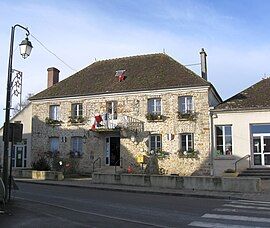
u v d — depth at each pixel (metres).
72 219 10.70
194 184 18.61
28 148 33.41
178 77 28.47
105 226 9.74
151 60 31.86
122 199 15.33
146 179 20.20
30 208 12.49
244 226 9.84
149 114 28.06
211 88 27.92
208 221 10.52
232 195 16.25
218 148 26.41
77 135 30.30
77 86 31.53
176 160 27.03
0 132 35.47
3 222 10.07
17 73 14.29
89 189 19.59
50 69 35.06
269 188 18.67
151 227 9.66
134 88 28.70
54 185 21.55
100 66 33.44
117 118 29.08
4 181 13.33
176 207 13.13
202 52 30.06
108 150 29.55
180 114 27.31
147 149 27.94
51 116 31.73
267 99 26.27
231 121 26.17
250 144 25.69
